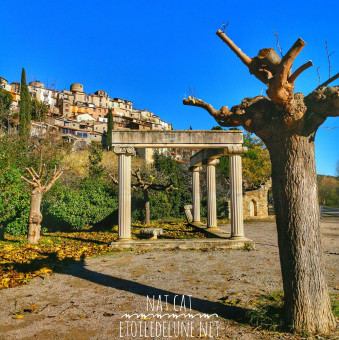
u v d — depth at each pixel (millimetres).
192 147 11922
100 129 73000
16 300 5547
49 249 10312
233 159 11922
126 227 11523
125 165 11727
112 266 8375
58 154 25812
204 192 29547
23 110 37969
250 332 4086
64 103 87062
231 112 4633
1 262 8023
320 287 3955
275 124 4242
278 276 7172
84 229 16594
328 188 50250
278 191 4219
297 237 4008
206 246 11156
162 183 25625
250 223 21312
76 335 4109
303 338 3729
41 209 15977
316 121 4078
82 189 19281
